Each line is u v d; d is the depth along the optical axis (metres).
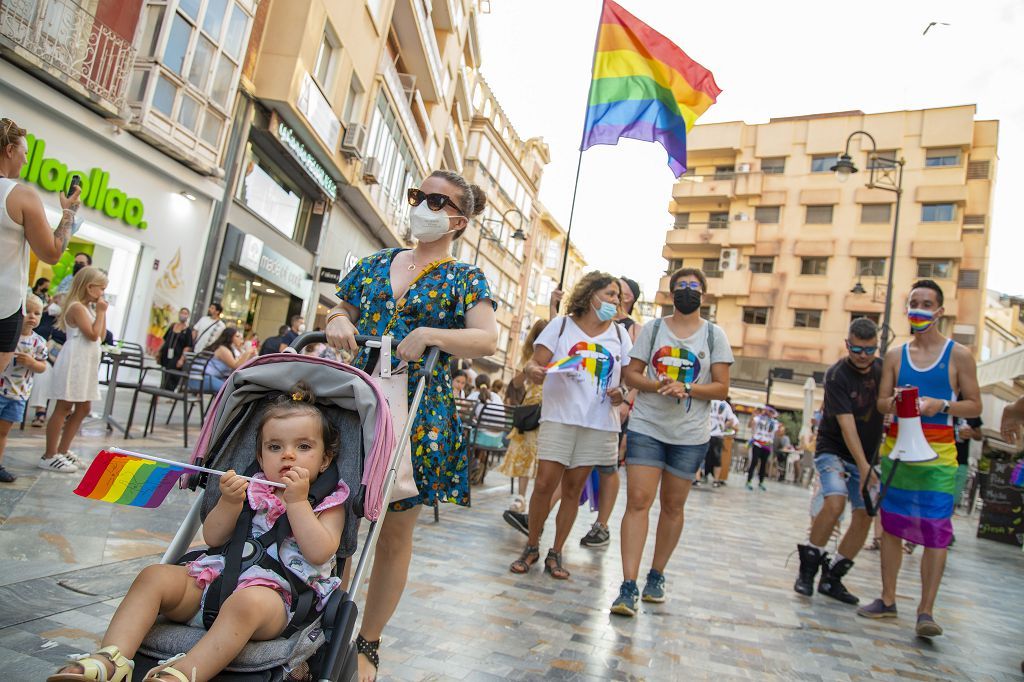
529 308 58.22
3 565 3.31
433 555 5.25
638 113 7.00
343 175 21.72
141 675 1.81
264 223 19.03
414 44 26.91
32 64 10.73
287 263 20.64
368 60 22.16
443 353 2.92
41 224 3.98
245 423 2.45
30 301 5.42
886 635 4.54
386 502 2.32
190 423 10.45
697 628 4.24
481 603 4.16
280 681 1.87
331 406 2.50
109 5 12.29
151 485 1.98
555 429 5.17
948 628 4.94
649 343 4.88
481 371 46.16
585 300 5.36
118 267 14.04
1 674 2.38
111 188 13.09
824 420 5.75
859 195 41.56
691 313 4.89
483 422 9.89
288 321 22.28
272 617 1.95
